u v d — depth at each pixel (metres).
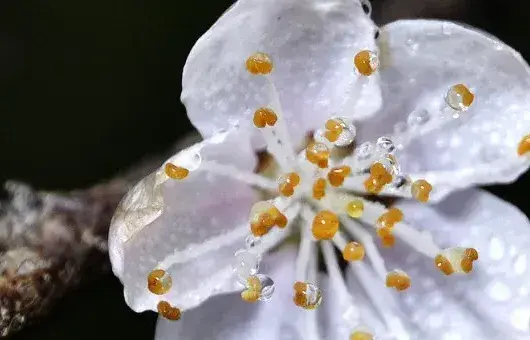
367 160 0.06
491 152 0.06
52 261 0.07
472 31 0.06
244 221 0.06
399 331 0.06
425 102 0.06
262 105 0.06
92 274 0.07
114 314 0.08
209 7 0.08
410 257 0.06
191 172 0.06
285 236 0.06
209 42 0.06
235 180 0.06
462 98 0.06
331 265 0.06
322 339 0.06
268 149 0.06
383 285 0.06
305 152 0.06
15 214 0.07
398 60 0.06
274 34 0.06
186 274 0.06
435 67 0.06
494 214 0.06
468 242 0.06
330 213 0.06
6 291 0.07
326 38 0.06
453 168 0.06
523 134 0.06
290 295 0.06
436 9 0.08
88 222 0.07
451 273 0.06
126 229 0.06
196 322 0.06
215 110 0.06
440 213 0.06
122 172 0.08
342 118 0.06
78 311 0.07
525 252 0.06
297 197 0.06
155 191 0.06
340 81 0.06
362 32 0.06
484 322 0.06
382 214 0.06
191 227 0.06
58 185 0.08
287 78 0.06
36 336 0.07
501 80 0.06
